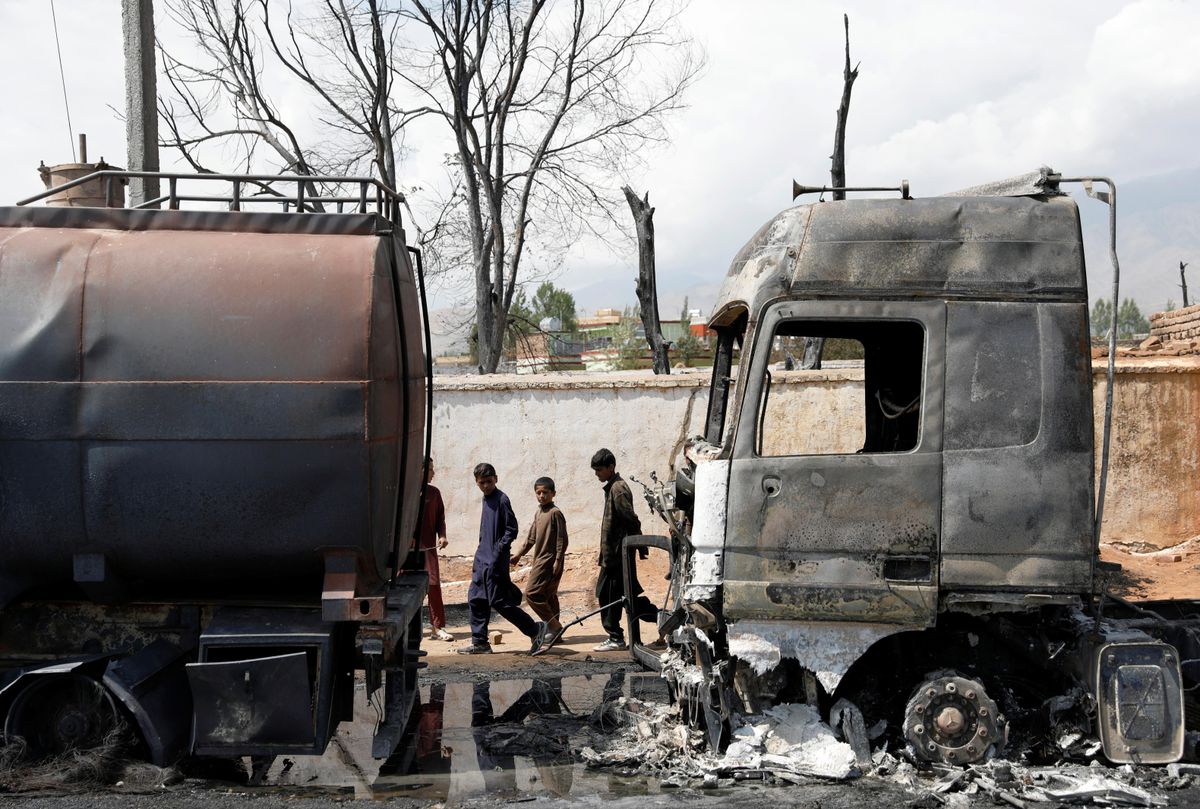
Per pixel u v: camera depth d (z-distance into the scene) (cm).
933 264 566
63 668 543
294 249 569
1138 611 650
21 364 544
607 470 963
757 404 570
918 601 549
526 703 762
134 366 545
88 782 538
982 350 558
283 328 549
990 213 570
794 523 559
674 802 518
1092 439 553
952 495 552
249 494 545
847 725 559
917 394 711
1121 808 503
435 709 748
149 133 1073
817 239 573
